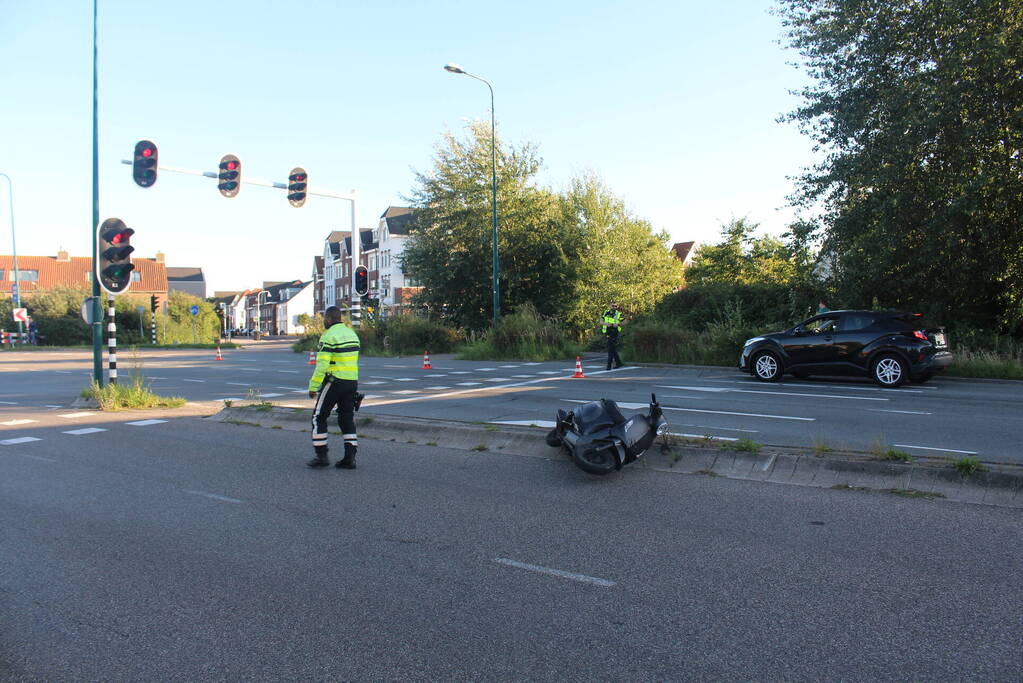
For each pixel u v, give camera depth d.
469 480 6.66
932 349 14.17
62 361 31.20
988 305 18.56
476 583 4.11
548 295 34.34
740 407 11.35
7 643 3.44
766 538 4.77
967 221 16.73
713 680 2.96
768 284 24.39
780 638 3.33
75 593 4.05
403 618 3.65
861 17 18.17
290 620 3.65
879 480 5.96
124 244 13.20
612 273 34.94
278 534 5.10
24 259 85.00
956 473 5.72
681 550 4.58
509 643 3.34
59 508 5.87
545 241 34.25
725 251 37.66
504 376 18.12
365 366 22.53
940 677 2.96
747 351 16.12
